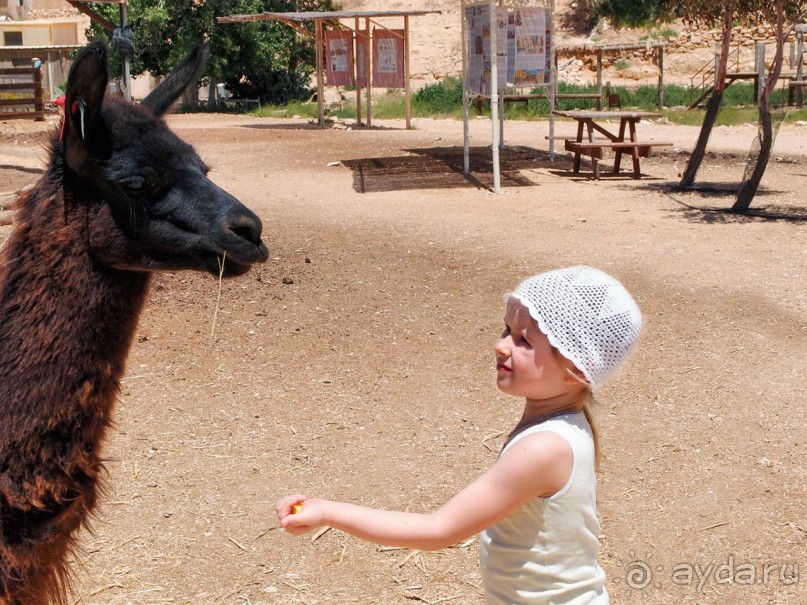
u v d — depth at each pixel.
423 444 5.71
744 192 12.62
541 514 2.56
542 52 16.88
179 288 8.45
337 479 5.27
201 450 5.59
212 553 4.54
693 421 5.98
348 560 4.53
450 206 12.95
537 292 2.53
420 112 30.27
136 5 31.08
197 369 6.81
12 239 3.18
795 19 12.55
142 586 4.24
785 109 12.42
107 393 3.19
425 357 7.10
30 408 2.99
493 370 6.86
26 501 2.99
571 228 11.39
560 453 2.52
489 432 5.89
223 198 3.36
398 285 8.78
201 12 31.78
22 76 22.19
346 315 7.96
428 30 41.88
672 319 7.86
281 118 29.09
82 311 3.09
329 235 10.70
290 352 7.17
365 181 15.30
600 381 2.52
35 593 3.15
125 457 5.45
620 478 5.29
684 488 5.16
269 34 33.00
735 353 7.10
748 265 9.54
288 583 4.31
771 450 5.57
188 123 26.58
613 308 2.49
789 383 6.53
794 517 4.83
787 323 7.73
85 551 4.35
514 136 22.83
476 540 4.74
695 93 31.83
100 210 3.12
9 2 50.69
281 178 15.57
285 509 2.61
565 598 2.62
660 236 10.94
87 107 2.99
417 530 2.56
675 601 4.16
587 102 30.47
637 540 4.66
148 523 4.77
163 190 3.23
